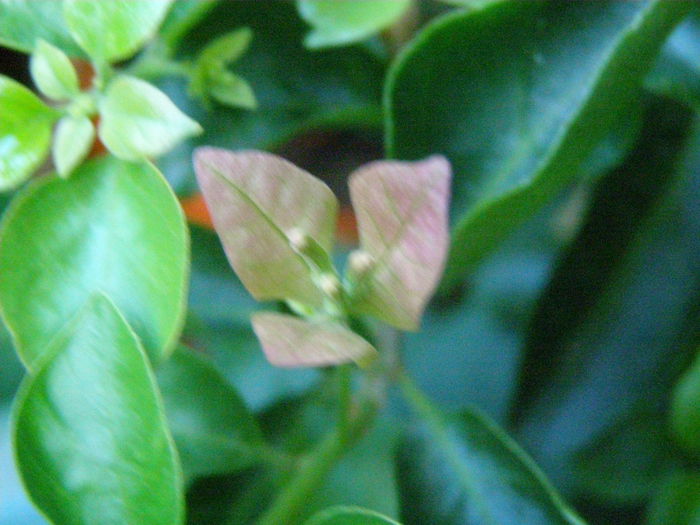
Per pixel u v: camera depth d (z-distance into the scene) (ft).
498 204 0.51
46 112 0.48
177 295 0.43
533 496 0.56
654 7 0.47
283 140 0.66
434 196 0.38
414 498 0.59
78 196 0.47
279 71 0.67
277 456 0.60
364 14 0.58
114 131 0.45
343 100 0.67
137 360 0.41
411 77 0.56
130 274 0.45
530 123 0.57
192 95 0.60
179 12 0.56
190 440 0.57
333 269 0.41
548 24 0.56
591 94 0.48
